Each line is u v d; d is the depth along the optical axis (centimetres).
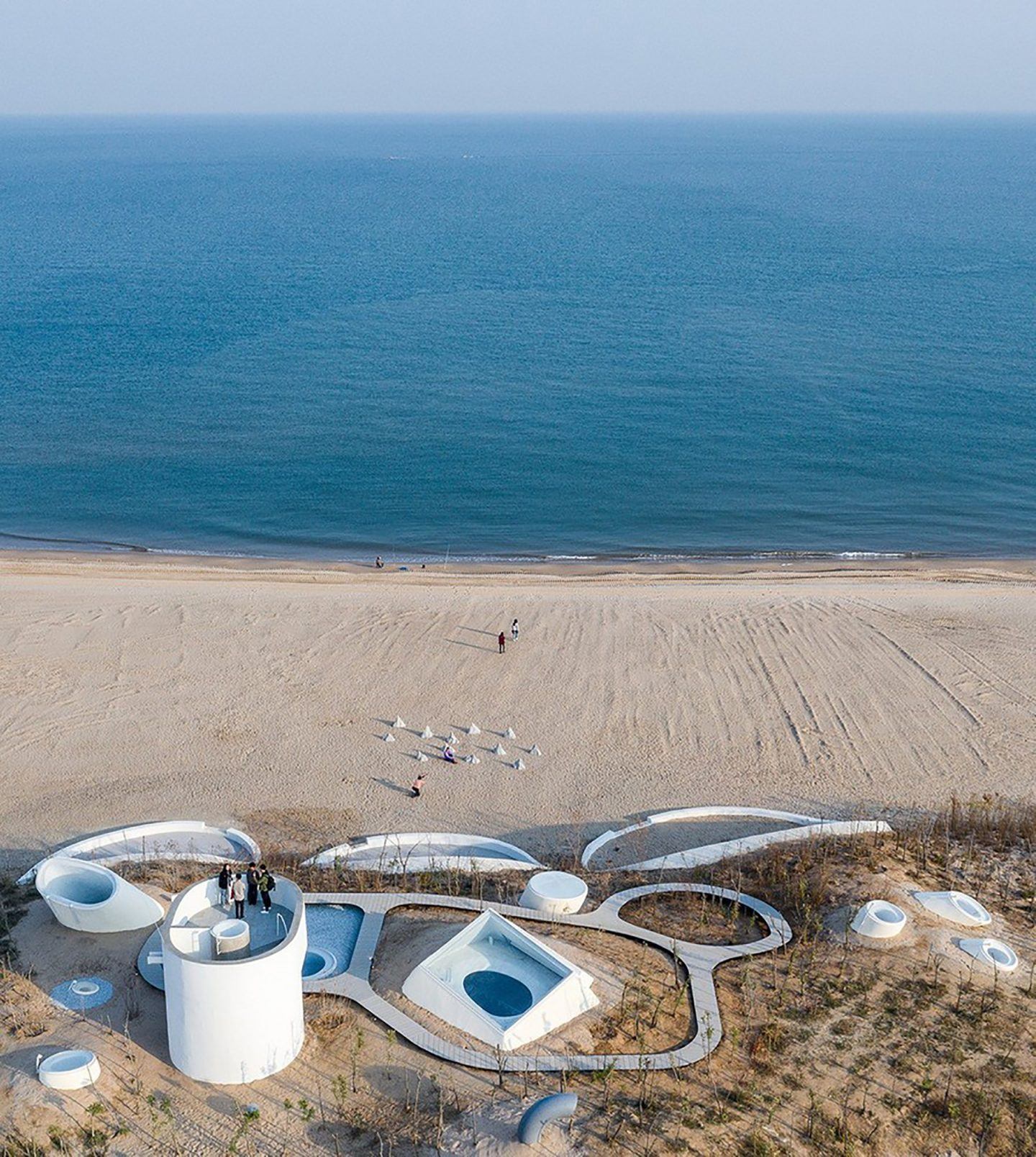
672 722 4478
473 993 2514
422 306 13838
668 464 8569
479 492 7994
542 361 11319
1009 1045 2461
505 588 6025
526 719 4478
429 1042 2380
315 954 2695
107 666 4838
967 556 7025
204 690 4650
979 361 11394
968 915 2917
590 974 2605
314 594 5791
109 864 3312
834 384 10619
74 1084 2227
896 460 8700
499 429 9331
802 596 5853
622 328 12675
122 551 6831
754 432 9312
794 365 11262
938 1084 2341
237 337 12250
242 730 4347
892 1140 2195
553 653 5066
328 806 3841
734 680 4831
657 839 3647
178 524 7338
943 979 2662
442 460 8594
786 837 3503
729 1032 2453
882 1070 2369
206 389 10338
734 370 11069
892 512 7738
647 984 2608
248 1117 2169
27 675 4728
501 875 3272
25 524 7250
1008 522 7600
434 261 17112
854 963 2722
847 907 2939
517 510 7688
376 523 7438
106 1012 2469
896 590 6028
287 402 9981
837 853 3341
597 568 6706
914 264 16825
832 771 4141
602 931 2847
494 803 3900
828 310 13638
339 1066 2323
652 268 16425
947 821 3600
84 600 5584
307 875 3212
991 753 4281
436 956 2553
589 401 10100
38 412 9594
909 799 3950
